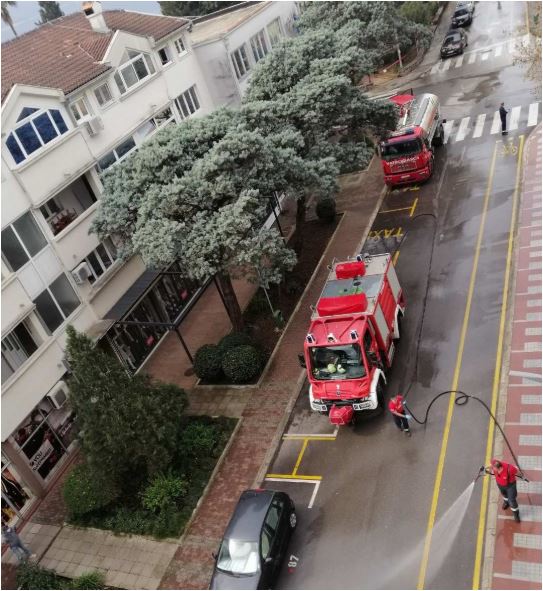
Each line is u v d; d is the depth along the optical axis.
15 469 19.06
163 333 26.59
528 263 21.84
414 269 24.11
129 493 18.09
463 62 45.31
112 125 25.11
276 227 31.55
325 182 21.66
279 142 21.58
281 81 25.17
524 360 17.84
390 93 44.09
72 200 23.20
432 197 29.14
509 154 29.92
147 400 17.00
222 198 19.52
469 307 20.83
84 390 16.61
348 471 16.50
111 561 16.33
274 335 23.28
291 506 15.38
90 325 22.53
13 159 19.95
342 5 40.38
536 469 14.47
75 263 22.14
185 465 18.30
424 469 15.62
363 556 14.03
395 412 16.27
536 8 46.69
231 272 20.69
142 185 20.47
